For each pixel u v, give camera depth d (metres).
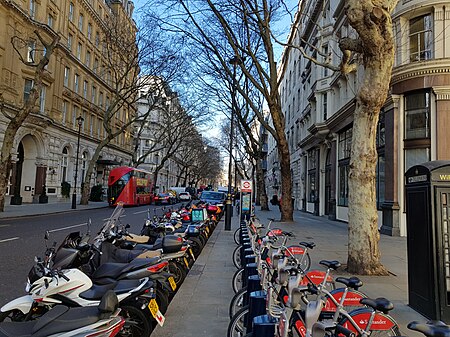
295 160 38.81
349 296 3.87
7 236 11.81
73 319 3.08
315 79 27.12
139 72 31.31
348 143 21.27
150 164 72.62
